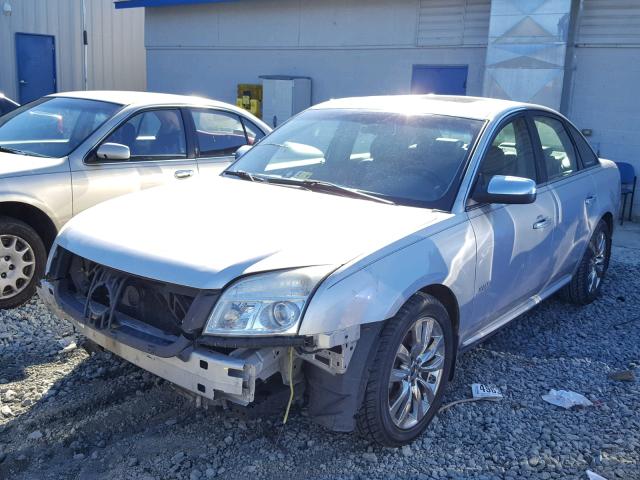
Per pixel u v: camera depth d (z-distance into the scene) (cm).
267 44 1349
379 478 320
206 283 291
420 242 337
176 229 335
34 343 450
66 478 310
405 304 326
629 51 968
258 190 401
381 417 321
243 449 338
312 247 312
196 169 620
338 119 461
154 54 1546
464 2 1099
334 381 308
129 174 570
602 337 517
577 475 328
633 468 334
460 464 335
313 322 287
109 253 324
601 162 599
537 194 455
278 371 304
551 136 509
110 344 327
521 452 347
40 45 1680
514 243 410
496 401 400
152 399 383
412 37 1165
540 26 977
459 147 405
